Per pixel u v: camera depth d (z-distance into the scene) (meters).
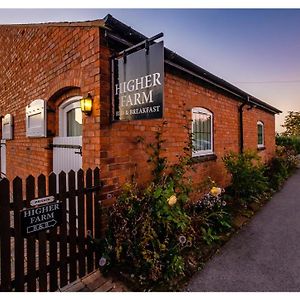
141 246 2.67
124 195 3.00
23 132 5.80
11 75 6.59
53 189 2.50
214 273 2.80
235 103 7.05
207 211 4.12
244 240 3.74
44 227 2.42
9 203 2.17
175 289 2.49
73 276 2.68
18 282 2.28
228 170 5.71
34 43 4.96
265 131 10.27
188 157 4.30
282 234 3.98
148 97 2.56
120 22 2.91
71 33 3.60
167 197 2.95
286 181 9.24
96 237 2.95
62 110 4.48
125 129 3.34
